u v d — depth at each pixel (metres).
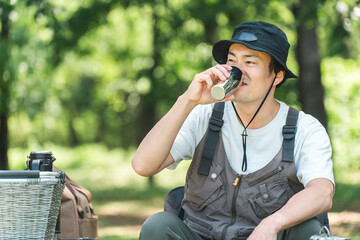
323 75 19.06
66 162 29.67
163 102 15.86
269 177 3.08
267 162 3.09
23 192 2.70
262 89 3.03
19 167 21.97
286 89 14.02
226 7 12.88
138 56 18.28
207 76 2.96
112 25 16.45
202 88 3.04
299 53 12.25
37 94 12.54
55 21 10.13
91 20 13.48
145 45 18.25
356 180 16.84
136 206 14.19
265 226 2.71
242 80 2.99
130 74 18.84
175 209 3.40
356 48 16.86
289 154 3.07
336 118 19.34
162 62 15.80
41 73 12.68
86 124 40.66
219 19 14.30
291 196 3.09
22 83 11.88
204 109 3.30
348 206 11.76
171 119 3.06
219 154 3.18
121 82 20.22
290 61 15.24
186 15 14.62
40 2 9.45
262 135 3.12
